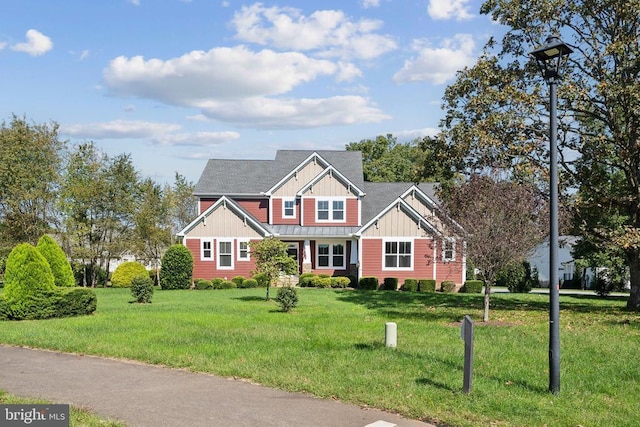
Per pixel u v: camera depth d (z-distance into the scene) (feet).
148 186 136.36
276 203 121.80
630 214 71.20
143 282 74.43
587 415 25.03
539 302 80.64
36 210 122.62
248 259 114.62
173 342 42.22
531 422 23.99
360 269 111.96
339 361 35.42
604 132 76.89
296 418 24.67
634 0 61.41
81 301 58.95
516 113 67.72
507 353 39.17
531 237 53.93
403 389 28.99
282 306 64.44
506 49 75.61
